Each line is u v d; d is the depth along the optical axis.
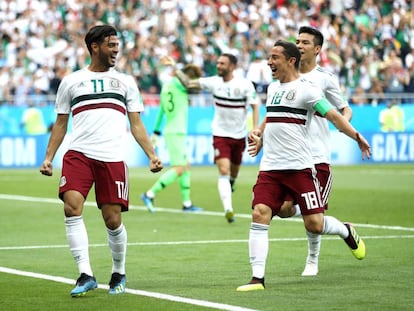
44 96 36.28
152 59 38.69
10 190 27.19
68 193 10.54
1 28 38.25
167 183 21.03
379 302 10.04
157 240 16.03
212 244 15.48
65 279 11.80
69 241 10.59
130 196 25.44
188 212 21.20
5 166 35.44
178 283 11.51
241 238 16.30
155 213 20.97
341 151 39.22
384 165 38.81
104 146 10.67
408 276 12.01
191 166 37.38
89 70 10.83
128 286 11.27
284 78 11.25
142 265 13.10
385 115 39.69
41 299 10.34
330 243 15.31
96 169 10.70
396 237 16.34
